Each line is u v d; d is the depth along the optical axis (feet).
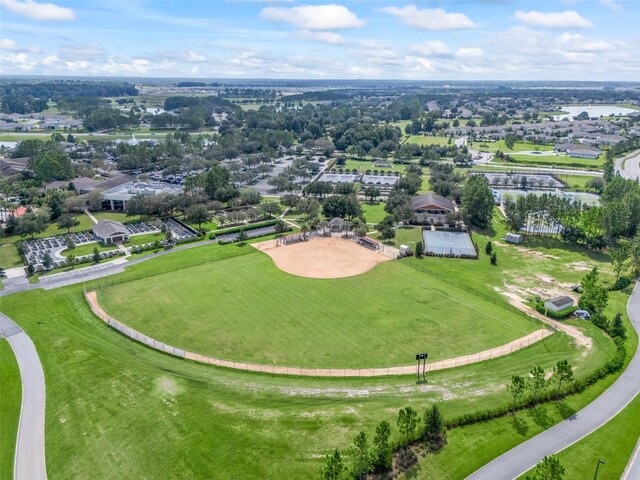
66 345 316.19
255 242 543.80
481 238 562.25
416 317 364.58
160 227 586.86
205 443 227.20
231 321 358.43
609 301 394.93
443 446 225.76
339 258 490.90
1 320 356.18
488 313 372.17
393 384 281.33
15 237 552.00
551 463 187.62
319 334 340.80
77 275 444.14
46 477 212.84
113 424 241.76
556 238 559.38
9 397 265.13
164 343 328.49
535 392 258.78
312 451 221.25
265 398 264.52
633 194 566.77
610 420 246.68
